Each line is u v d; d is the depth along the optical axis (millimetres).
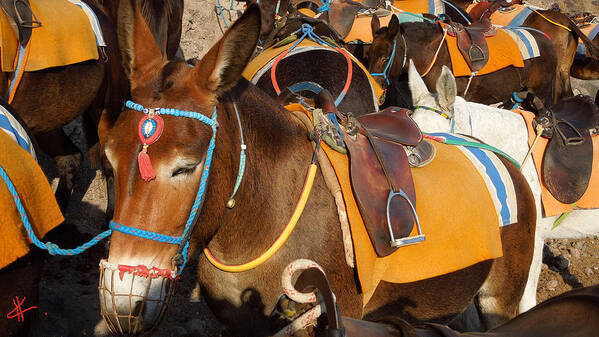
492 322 2965
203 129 1999
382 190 2414
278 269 2320
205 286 2494
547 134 3266
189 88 2041
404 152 2607
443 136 3020
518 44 6703
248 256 2324
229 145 2156
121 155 1944
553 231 3521
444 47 6422
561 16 7637
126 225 1939
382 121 2785
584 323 1436
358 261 2305
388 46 5961
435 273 2512
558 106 3518
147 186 1923
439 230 2531
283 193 2336
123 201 1944
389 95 6750
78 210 5020
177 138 1938
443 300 2740
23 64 3922
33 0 4082
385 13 7281
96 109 4879
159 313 2043
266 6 6043
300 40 4625
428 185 2602
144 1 5355
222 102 2160
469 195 2666
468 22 7863
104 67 4688
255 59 4625
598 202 3244
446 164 2748
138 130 1933
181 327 3922
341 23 6539
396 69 6219
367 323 1431
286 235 2303
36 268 2486
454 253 2553
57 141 4695
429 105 3389
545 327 1493
